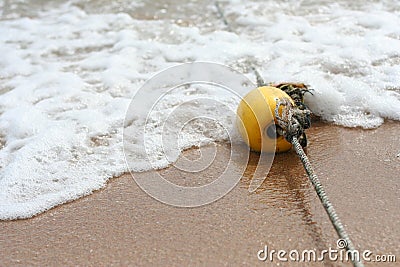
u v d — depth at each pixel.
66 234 3.27
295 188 3.53
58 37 6.55
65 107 4.82
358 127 4.21
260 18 6.66
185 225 3.25
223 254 2.99
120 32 6.54
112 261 3.00
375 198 3.37
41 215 3.47
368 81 4.79
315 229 3.14
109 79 5.29
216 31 6.38
